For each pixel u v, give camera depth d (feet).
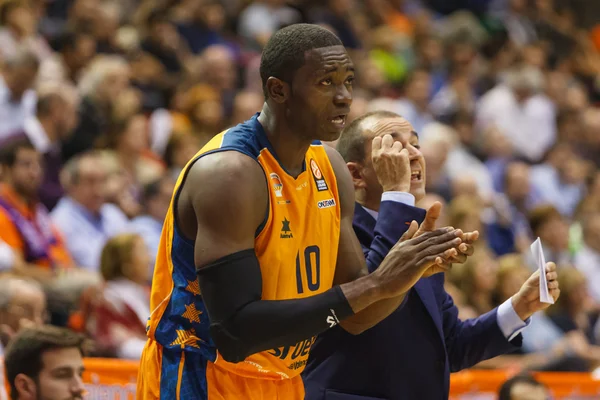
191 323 23.31
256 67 83.61
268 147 23.06
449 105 91.50
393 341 27.63
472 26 101.09
